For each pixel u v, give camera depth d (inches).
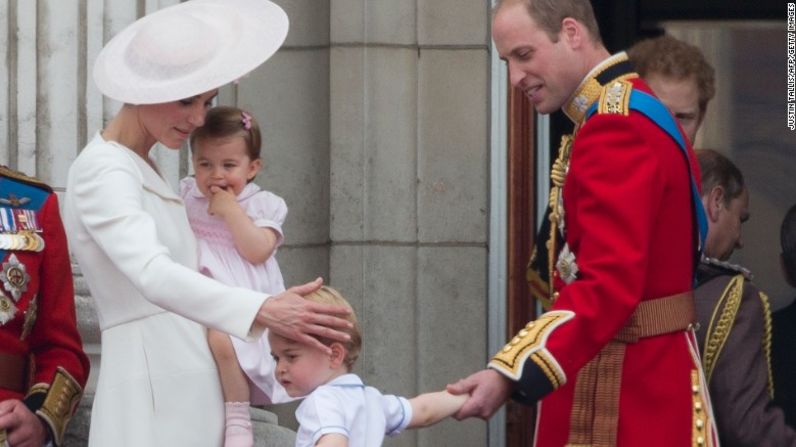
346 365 956.0
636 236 949.2
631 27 1460.4
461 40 1307.8
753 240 1441.9
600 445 971.3
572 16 987.9
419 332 1300.4
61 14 1231.5
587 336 946.7
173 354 1005.8
